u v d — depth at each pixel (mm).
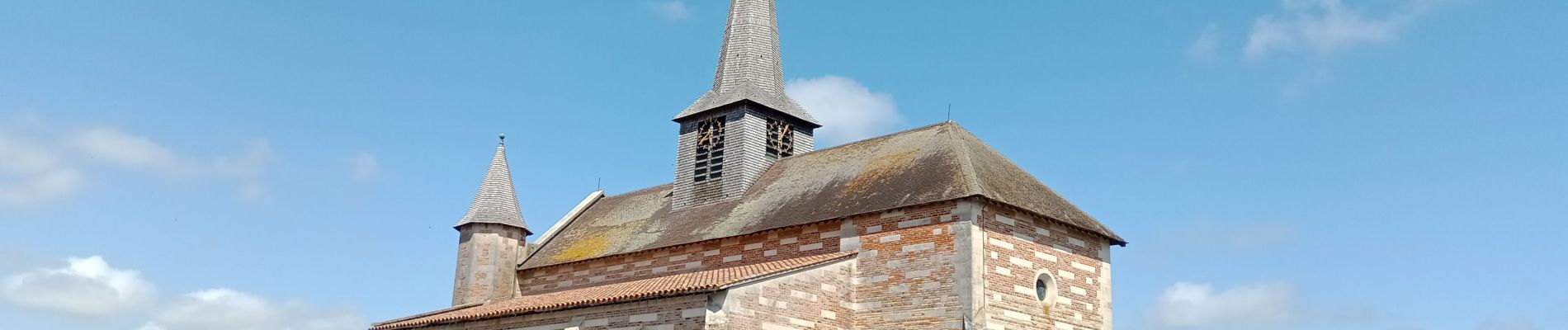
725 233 37406
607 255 41094
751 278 29844
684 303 29594
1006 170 35844
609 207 47625
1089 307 34688
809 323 31438
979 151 36031
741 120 42844
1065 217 34562
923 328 31188
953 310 30578
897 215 32875
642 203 45875
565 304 32281
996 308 30969
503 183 47625
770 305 30297
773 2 47375
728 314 28938
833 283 32562
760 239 36375
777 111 44000
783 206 37500
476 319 35000
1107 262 36062
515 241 46375
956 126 37250
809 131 46000
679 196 43719
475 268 45688
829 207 35188
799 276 31438
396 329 37312
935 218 31922
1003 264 31719
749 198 40375
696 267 37906
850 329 32750
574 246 44406
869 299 32781
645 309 30562
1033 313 32344
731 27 46375
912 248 32188
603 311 31625
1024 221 33094
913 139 37531
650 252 39656
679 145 44812
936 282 31266
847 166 38250
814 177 38938
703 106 44250
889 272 32500
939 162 34312
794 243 35438
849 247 33812
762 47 45406
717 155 43281
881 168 36219
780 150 44125
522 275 45438
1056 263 33844
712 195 42469
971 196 31125
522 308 33969
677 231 40281
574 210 48500
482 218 46250
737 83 44156
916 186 33406
